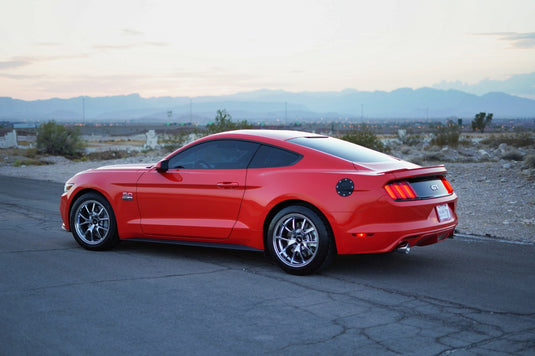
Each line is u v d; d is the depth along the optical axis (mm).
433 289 4980
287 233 5578
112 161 26141
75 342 3584
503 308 4422
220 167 5918
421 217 5254
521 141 32156
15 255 6359
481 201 11078
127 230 6438
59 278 5293
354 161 5465
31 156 30891
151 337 3693
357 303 4535
